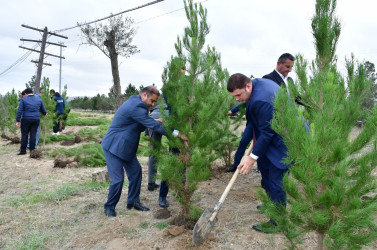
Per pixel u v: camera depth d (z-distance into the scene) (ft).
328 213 6.10
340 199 5.78
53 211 13.17
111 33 66.08
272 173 9.78
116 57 68.39
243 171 9.29
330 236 5.97
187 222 10.72
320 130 5.93
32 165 22.06
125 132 11.82
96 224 11.70
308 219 6.22
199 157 9.84
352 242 5.98
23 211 13.25
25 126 25.62
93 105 118.73
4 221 12.19
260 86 9.25
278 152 9.59
